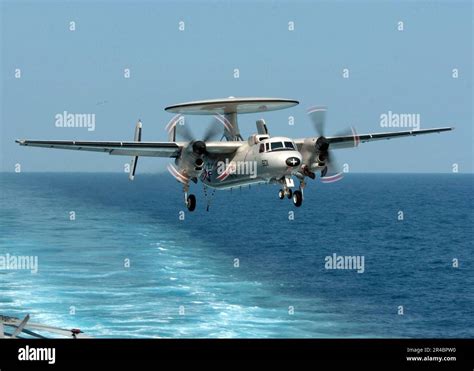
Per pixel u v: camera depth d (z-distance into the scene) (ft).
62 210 435.94
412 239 326.03
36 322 155.43
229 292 191.72
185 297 182.39
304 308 176.24
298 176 116.26
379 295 197.26
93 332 148.97
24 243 279.90
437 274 233.14
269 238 321.73
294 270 233.14
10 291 185.26
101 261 235.61
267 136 114.93
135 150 122.93
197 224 375.66
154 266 228.02
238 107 125.39
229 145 118.42
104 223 362.53
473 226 382.63
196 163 118.62
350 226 379.35
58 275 208.03
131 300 176.96
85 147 119.55
